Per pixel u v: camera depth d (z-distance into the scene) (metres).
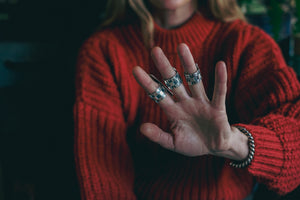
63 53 1.00
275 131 0.50
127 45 0.67
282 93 0.56
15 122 0.97
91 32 1.04
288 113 0.53
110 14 0.76
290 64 0.83
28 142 1.02
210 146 0.44
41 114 1.00
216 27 0.66
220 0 0.66
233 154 0.46
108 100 0.66
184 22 0.68
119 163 0.64
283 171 0.48
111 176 0.62
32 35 0.96
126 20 0.72
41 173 1.06
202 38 0.65
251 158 0.46
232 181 0.64
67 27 1.02
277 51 0.63
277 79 0.57
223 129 0.42
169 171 0.63
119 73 0.66
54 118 1.02
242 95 0.61
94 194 0.60
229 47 0.63
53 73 0.99
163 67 0.41
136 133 0.66
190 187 0.63
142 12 0.66
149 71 0.62
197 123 0.43
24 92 0.96
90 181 0.61
